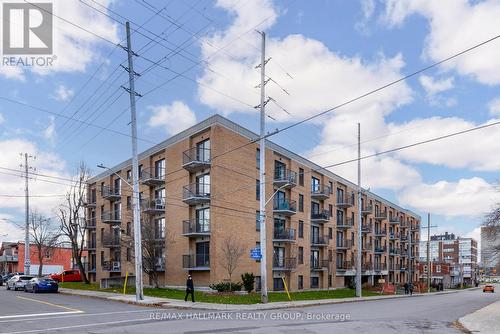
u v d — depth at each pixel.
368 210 62.91
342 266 54.09
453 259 151.50
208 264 33.84
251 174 36.91
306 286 43.38
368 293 48.44
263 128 27.28
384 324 16.81
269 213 38.56
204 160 35.22
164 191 39.66
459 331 15.75
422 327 16.45
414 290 65.38
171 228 37.41
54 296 30.83
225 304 24.55
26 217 45.56
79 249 53.84
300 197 43.78
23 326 14.98
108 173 50.50
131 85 26.94
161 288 35.28
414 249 88.88
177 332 13.50
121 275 45.81
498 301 38.97
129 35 26.89
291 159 42.31
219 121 34.50
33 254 78.88
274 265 38.72
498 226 33.66
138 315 18.72
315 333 13.75
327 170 50.78
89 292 33.88
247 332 13.63
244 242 35.28
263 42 27.58
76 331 13.69
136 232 26.34
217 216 33.44
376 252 66.88
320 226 48.47
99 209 52.50
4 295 31.16
